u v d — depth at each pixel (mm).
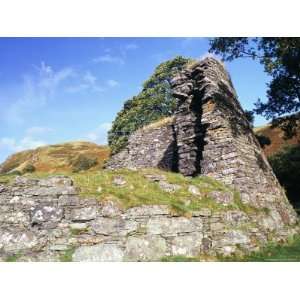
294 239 12648
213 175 12180
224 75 15445
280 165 24672
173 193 9430
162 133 19266
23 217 7457
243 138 13445
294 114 21734
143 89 37656
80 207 7699
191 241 8492
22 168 61688
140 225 7965
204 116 13219
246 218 10492
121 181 8930
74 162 56969
